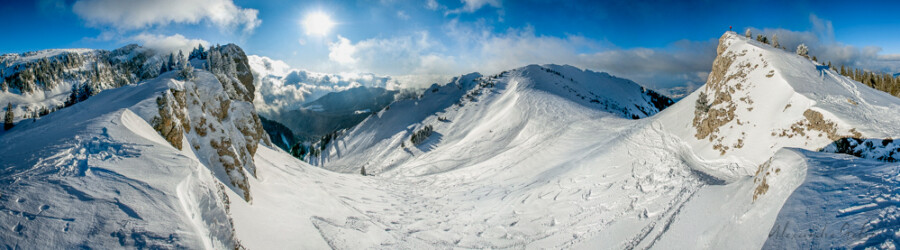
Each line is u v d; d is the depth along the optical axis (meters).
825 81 37.53
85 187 10.98
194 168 13.48
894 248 8.10
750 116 37.47
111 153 13.58
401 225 28.11
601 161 40.44
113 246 9.20
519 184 41.81
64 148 13.33
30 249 8.61
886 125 28.08
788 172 15.30
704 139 40.47
